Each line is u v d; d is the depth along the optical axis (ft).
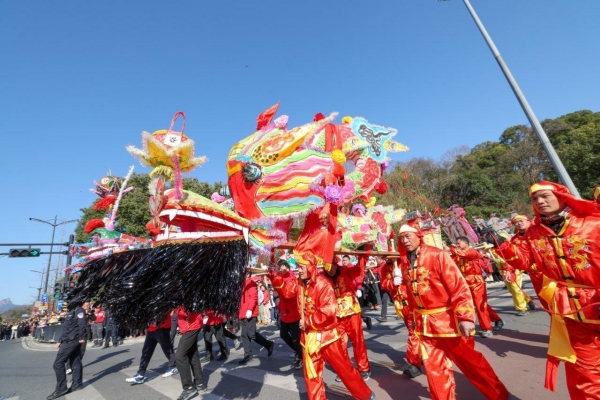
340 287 16.37
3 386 23.61
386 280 17.62
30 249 57.57
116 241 17.12
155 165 11.23
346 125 16.63
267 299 47.44
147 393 18.06
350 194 14.29
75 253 17.98
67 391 19.77
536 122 22.49
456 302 10.30
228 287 11.42
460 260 20.20
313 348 12.01
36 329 76.69
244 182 13.10
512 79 23.57
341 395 14.25
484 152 115.96
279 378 17.71
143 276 11.04
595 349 8.54
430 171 111.45
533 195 9.69
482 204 88.74
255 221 12.53
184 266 11.15
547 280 9.86
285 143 13.21
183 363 15.96
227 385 17.35
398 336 24.99
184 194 11.65
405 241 11.78
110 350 38.32
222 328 24.86
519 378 13.50
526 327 21.76
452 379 10.61
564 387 12.26
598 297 8.63
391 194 74.54
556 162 21.54
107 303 11.39
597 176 76.43
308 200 12.89
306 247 12.87
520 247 10.98
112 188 20.68
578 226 9.19
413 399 12.87
